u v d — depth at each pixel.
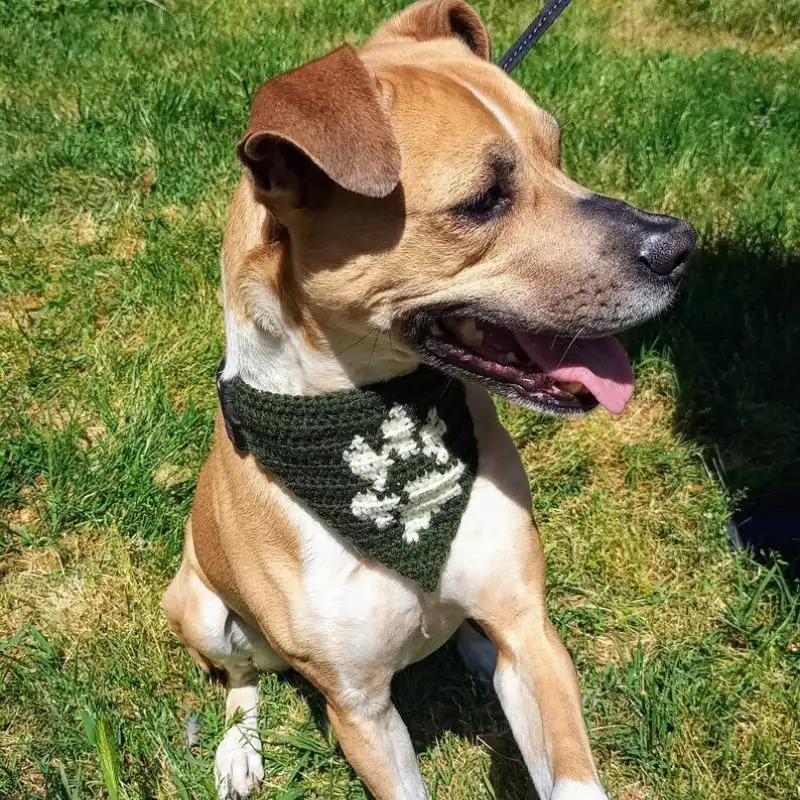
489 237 0.50
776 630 0.67
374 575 0.55
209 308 0.99
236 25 1.54
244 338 0.53
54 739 0.68
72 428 0.89
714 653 0.68
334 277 0.49
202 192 1.15
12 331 1.00
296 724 0.70
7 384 0.94
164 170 1.17
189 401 0.91
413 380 0.53
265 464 0.54
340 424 0.52
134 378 0.92
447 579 0.55
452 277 0.50
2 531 0.82
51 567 0.80
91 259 1.08
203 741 0.69
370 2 1.55
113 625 0.76
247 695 0.71
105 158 1.21
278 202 0.48
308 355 0.52
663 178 1.07
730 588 0.71
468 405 0.57
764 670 0.66
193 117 1.25
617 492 0.80
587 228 0.51
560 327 0.52
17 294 1.05
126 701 0.71
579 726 0.52
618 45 1.44
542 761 0.52
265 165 0.47
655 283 0.51
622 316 0.51
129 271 1.05
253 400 0.54
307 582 0.55
